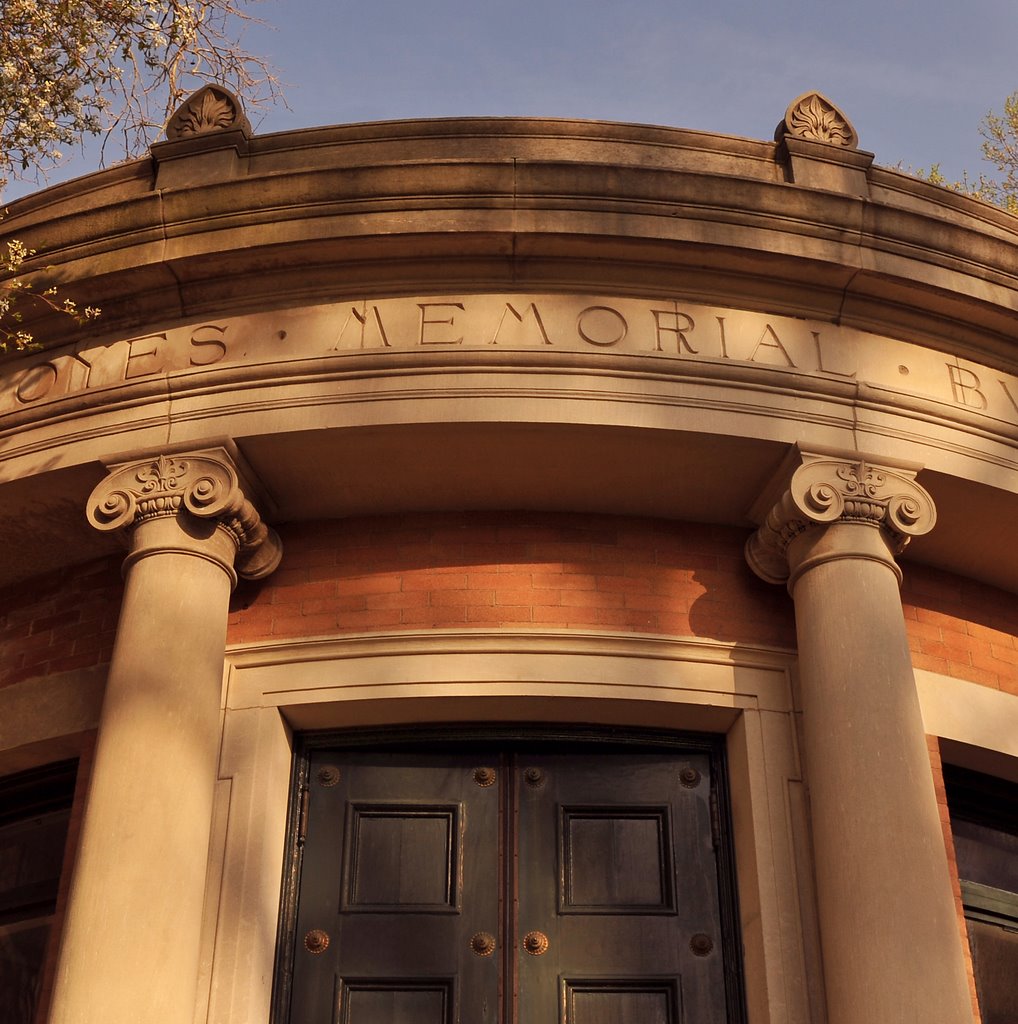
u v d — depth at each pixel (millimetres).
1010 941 9008
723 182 8781
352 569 9039
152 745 7605
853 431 8680
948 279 9000
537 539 9094
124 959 6996
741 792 8461
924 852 7418
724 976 8117
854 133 9820
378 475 8859
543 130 9383
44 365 9203
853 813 7531
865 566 8273
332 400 8539
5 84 9680
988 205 9750
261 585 9070
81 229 9016
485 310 8812
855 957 7203
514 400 8469
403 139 9359
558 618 8773
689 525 9242
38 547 9523
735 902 8297
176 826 7449
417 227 8656
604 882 8422
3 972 8820
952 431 8898
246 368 8680
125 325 9141
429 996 8109
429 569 8984
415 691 8469
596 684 8492
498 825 8570
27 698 9234
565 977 8133
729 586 9023
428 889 8391
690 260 8820
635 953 8203
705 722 8703
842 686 7910
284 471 8797
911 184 9602
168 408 8711
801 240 8812
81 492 8953
